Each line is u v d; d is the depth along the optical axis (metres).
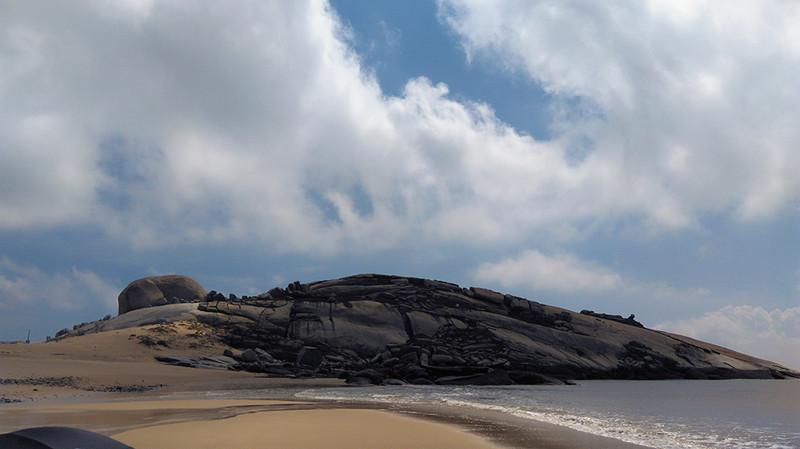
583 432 22.56
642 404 43.75
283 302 112.19
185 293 121.19
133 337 81.62
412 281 129.38
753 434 24.86
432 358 80.69
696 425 28.70
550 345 111.38
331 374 76.56
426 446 17.78
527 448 18.03
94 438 11.27
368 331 101.94
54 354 68.50
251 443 17.56
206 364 74.44
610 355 114.62
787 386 86.25
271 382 61.78
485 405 36.22
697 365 120.62
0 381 43.78
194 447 16.72
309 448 16.86
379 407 32.66
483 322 113.88
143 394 42.72
